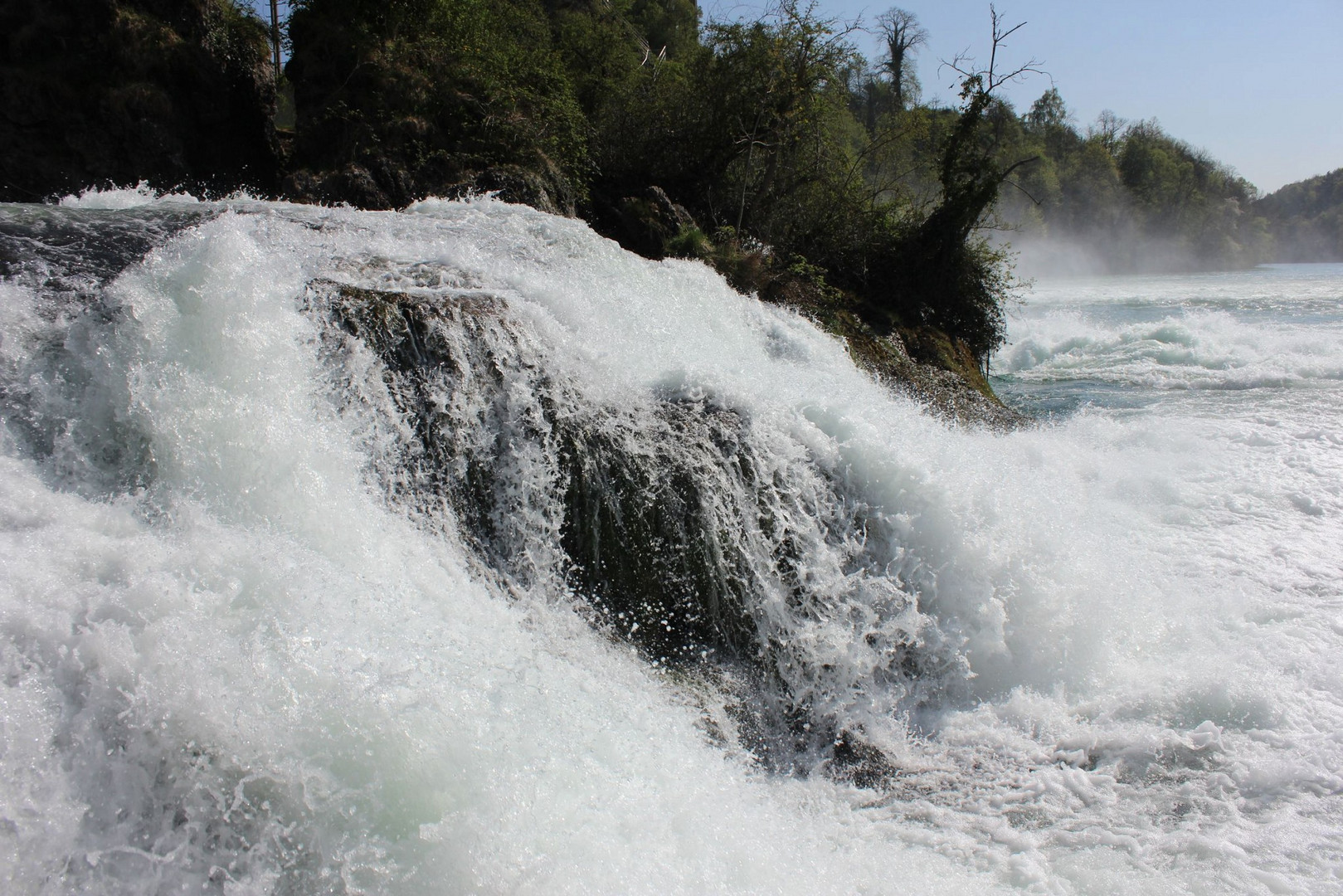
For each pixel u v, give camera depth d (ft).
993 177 49.01
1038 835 14.35
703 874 12.16
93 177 40.96
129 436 14.21
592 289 25.21
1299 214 358.84
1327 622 20.89
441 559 15.96
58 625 10.59
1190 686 18.25
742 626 18.11
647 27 84.58
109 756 10.06
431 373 17.69
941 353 47.34
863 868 13.48
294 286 17.58
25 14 39.88
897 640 18.75
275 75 48.73
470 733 11.98
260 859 10.21
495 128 42.78
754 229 49.34
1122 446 36.04
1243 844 14.02
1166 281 148.46
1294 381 50.29
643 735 14.35
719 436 19.70
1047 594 19.39
